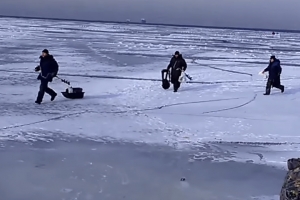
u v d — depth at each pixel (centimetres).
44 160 798
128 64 2656
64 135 978
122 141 950
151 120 1149
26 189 659
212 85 1808
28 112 1191
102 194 650
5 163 771
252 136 1020
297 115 1246
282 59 3609
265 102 1430
